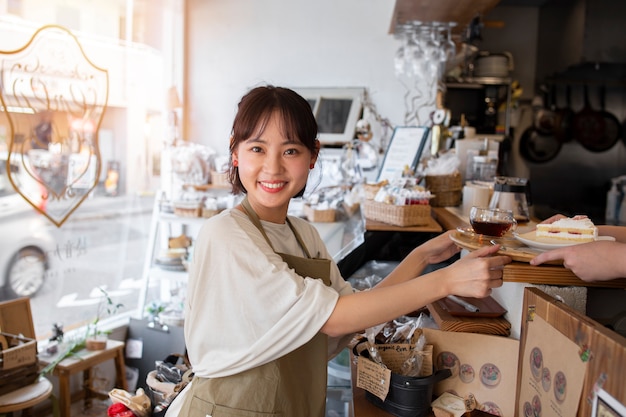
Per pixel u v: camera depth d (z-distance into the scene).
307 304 1.09
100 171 3.43
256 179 1.20
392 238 2.29
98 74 3.37
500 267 1.14
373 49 4.18
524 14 5.74
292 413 1.20
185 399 1.27
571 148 5.75
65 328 3.26
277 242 1.28
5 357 2.54
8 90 2.80
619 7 4.72
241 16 4.34
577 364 0.93
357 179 3.78
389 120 4.17
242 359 1.15
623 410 0.79
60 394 2.95
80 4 3.21
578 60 4.89
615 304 1.35
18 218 2.90
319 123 4.14
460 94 5.19
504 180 1.91
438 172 2.83
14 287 2.91
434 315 1.53
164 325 3.51
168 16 4.16
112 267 3.59
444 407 1.32
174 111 4.18
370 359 1.39
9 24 2.78
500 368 1.33
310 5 4.24
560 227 1.24
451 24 3.68
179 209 3.86
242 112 1.20
